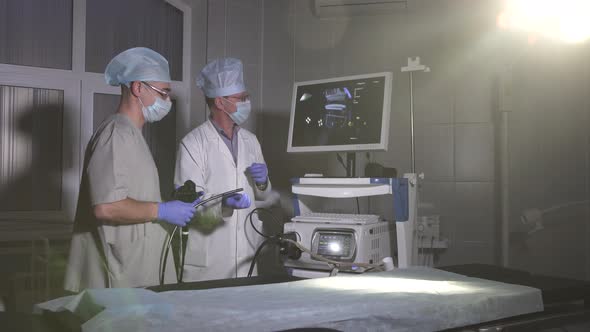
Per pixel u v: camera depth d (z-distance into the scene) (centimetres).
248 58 366
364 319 112
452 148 358
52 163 315
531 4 316
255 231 258
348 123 260
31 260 304
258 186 257
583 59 342
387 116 250
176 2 349
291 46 375
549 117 347
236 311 108
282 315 109
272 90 371
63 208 316
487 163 353
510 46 348
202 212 232
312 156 370
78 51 319
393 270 165
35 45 310
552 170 347
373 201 357
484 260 352
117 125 186
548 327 137
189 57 356
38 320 114
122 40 334
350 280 147
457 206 357
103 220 180
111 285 185
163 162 349
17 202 306
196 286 147
